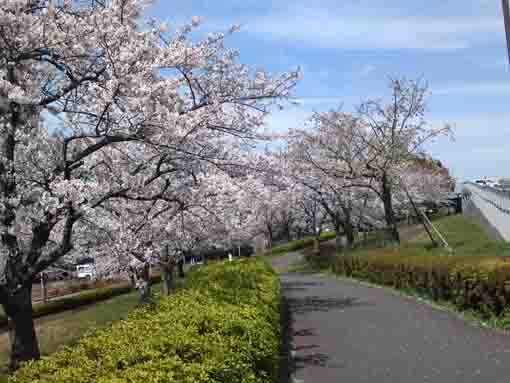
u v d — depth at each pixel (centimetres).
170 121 934
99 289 3011
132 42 954
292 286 2034
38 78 1019
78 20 971
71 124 998
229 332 568
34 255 924
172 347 475
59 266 1631
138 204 1347
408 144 2497
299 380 708
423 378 679
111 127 941
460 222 3525
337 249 3119
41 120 1018
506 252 1603
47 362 477
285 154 2678
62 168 970
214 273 1252
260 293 959
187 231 1628
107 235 1149
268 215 4353
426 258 1456
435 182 4603
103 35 930
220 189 1376
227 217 1650
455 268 1166
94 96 946
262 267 1539
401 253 1838
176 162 1061
